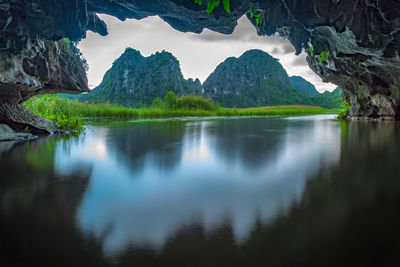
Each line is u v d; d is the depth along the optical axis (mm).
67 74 8117
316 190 2365
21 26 5480
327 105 130750
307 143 5750
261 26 9391
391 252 1296
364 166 3389
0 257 1297
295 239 1444
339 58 11016
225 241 1433
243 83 146375
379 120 15430
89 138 6688
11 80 5969
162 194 2287
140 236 1509
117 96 113062
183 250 1349
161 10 7957
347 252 1301
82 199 2156
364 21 7613
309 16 7680
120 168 3332
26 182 2686
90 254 1317
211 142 5961
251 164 3576
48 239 1481
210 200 2119
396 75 11922
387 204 1981
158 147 5207
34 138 6648
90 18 7891
